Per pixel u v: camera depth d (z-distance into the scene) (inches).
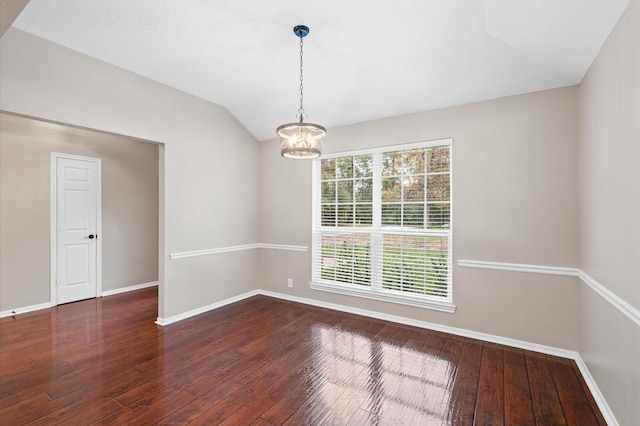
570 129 105.4
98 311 153.9
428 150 134.6
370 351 111.8
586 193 95.4
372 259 147.9
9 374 94.6
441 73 113.7
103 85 114.4
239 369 99.0
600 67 81.0
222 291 163.2
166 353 109.3
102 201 181.9
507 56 100.3
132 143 196.5
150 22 91.0
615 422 70.9
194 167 147.6
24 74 95.6
